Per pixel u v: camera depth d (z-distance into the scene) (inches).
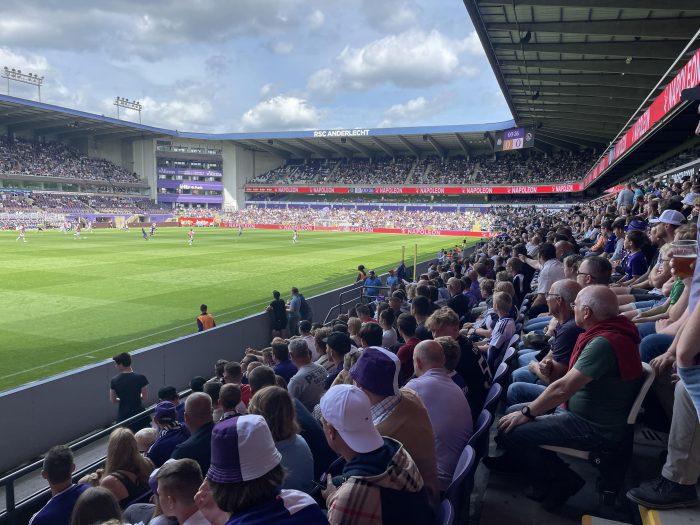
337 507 90.5
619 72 923.4
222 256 1412.4
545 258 326.3
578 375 127.6
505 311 252.2
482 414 149.6
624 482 141.6
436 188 3125.0
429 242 2090.3
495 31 856.3
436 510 117.2
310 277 1042.1
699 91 295.1
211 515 101.4
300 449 136.8
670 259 155.6
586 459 132.8
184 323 645.9
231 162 3698.3
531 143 2090.3
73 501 151.7
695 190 449.7
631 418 130.1
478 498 149.6
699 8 607.5
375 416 117.2
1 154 2765.7
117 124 3068.4
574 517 133.0
